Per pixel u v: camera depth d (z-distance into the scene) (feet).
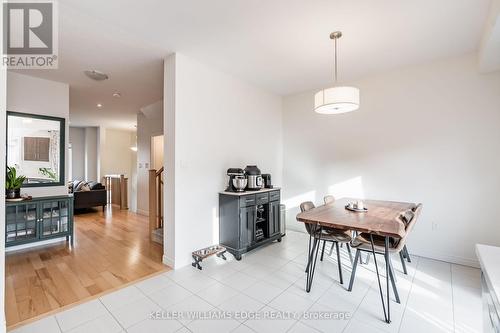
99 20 7.27
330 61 10.15
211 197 10.75
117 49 8.92
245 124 12.60
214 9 6.83
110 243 12.19
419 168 10.47
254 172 11.47
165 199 9.69
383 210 8.65
